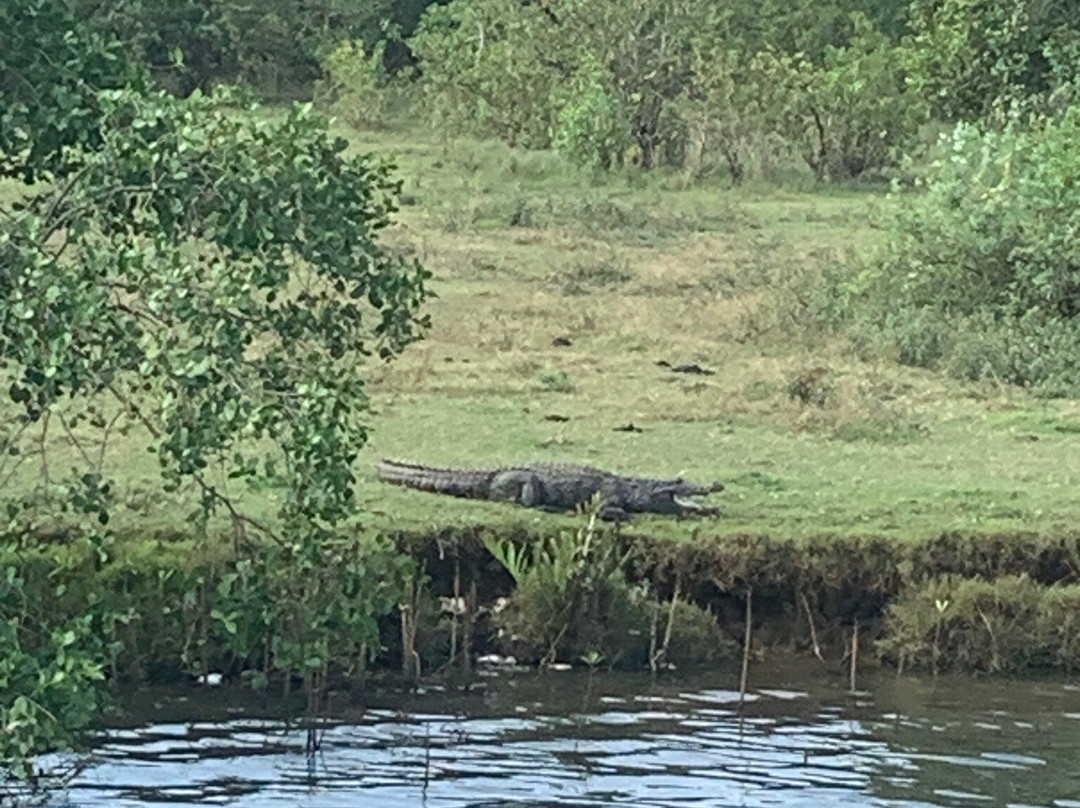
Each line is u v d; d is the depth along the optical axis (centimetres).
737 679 1108
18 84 837
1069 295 1848
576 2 3225
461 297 2008
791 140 3092
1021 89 2433
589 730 1002
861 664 1138
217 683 1055
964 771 952
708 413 1534
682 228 2539
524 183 2883
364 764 936
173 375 782
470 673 1097
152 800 877
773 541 1166
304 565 866
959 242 1891
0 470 1036
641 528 1187
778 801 893
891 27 3781
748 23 3662
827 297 1956
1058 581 1182
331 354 866
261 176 806
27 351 777
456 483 1240
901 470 1376
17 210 853
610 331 1880
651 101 3109
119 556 1076
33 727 764
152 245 818
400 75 3759
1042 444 1485
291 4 3834
